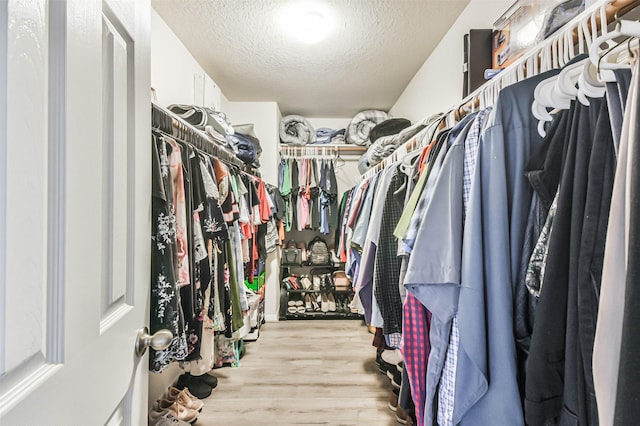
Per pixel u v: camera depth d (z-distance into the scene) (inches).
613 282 15.9
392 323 46.1
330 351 98.1
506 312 23.9
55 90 15.6
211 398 72.0
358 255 69.1
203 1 68.2
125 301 24.2
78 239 17.3
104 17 20.7
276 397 72.6
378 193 55.9
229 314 63.9
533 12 40.8
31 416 14.0
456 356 26.3
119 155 22.7
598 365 16.3
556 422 20.0
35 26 14.3
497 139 25.9
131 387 25.2
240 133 101.6
